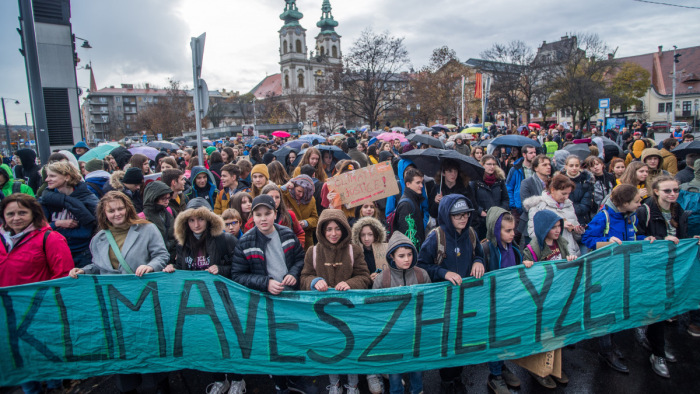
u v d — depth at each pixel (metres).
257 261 3.62
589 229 4.29
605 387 3.80
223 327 3.61
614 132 15.16
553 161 7.46
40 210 3.71
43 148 8.88
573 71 37.38
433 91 43.53
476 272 3.56
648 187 5.55
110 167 9.20
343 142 9.23
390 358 3.57
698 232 4.77
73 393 3.92
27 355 3.53
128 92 120.94
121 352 3.63
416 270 3.62
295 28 95.31
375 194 5.01
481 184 5.54
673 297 4.06
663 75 65.75
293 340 3.57
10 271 3.56
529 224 4.58
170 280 3.62
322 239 3.67
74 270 3.60
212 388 3.80
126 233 3.69
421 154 5.64
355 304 3.51
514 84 39.25
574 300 3.82
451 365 3.64
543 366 3.75
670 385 3.80
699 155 5.78
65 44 12.12
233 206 4.95
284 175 6.14
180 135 64.88
